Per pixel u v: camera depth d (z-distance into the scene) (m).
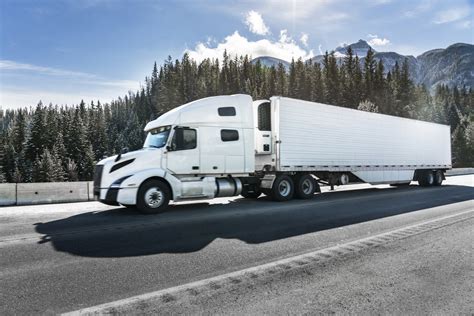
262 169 13.17
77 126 81.69
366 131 16.42
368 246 5.91
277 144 12.70
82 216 9.34
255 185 13.38
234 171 11.69
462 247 5.84
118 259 5.14
